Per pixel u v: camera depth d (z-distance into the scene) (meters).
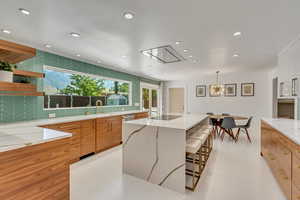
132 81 5.64
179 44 2.64
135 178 2.27
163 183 2.07
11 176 1.13
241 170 2.52
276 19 1.79
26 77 2.74
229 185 2.08
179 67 4.55
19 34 2.24
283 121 2.71
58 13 1.68
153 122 2.46
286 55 2.86
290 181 1.66
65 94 3.47
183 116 3.37
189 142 2.19
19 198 1.17
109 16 1.75
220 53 3.17
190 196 1.85
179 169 1.97
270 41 2.49
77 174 2.38
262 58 3.55
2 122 2.45
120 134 4.00
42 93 2.25
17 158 1.17
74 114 3.59
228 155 3.21
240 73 5.71
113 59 3.61
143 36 2.30
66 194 1.51
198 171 2.45
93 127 3.23
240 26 1.98
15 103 2.61
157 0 1.45
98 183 2.12
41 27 2.02
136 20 1.84
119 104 5.10
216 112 6.16
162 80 7.30
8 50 1.35
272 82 4.99
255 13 1.67
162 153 2.10
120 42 2.54
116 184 2.11
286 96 2.86
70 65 3.48
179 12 1.66
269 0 1.45
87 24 1.94
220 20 1.83
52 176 1.40
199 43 2.58
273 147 2.29
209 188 2.02
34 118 2.86
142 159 2.26
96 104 4.19
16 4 1.51
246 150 3.54
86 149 3.05
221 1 1.47
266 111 5.31
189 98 6.79
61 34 2.24
